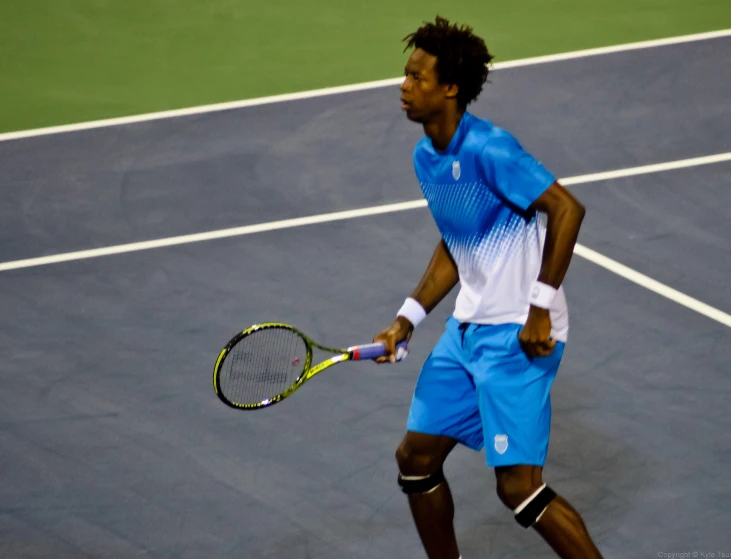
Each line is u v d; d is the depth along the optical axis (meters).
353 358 18.78
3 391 24.80
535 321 17.03
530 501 17.61
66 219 32.78
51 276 29.77
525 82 40.53
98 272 29.86
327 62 43.16
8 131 38.53
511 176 16.72
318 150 36.28
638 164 34.56
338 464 22.16
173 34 46.09
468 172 17.14
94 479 21.95
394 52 43.81
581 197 32.69
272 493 21.42
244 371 19.16
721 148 35.38
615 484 21.23
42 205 33.59
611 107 38.44
